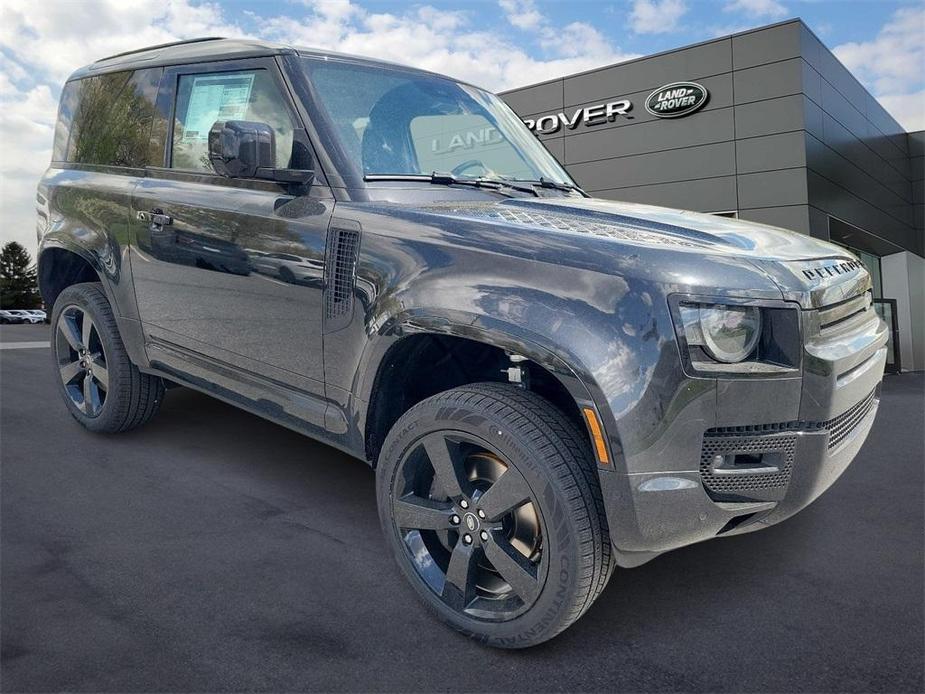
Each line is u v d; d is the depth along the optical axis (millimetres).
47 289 3928
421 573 2109
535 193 2816
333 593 2240
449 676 1839
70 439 3752
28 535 2600
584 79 16953
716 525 1823
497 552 1928
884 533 2820
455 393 1997
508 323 1853
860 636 2045
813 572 2461
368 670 1854
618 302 1752
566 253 1860
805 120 14391
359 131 2596
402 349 2184
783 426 1849
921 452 4113
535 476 1818
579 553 1783
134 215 3137
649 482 1735
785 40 14422
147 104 3262
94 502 2930
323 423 2412
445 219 2127
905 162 23125
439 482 2033
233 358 2734
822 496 3279
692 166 15633
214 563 2418
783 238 2213
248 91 2781
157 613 2088
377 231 2225
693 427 1737
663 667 1892
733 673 1866
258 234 2578
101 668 1817
